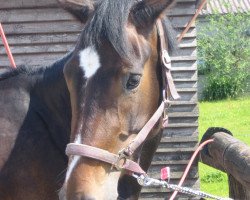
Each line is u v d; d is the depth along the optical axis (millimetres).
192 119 4047
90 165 1784
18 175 2084
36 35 4062
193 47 3996
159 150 4047
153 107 2051
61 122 2131
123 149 1885
